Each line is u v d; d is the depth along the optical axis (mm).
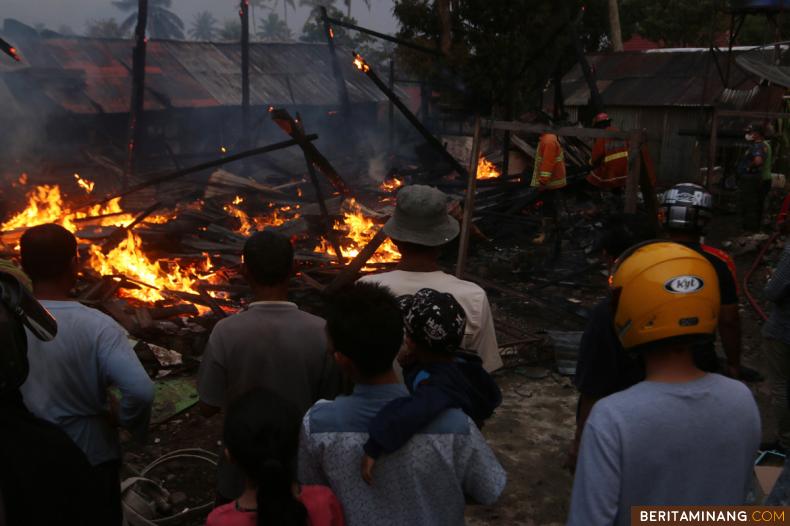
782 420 4086
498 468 2010
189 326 6434
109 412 2715
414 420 1857
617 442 1636
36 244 2514
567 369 5852
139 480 3803
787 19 24141
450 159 12492
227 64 23328
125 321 6184
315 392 2730
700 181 15109
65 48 20375
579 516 1664
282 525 1633
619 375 2812
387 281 2768
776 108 14922
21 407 1815
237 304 7234
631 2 33125
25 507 1744
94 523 1960
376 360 1938
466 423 1955
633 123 17969
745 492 1758
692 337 1667
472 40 20250
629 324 1727
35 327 1810
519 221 10336
